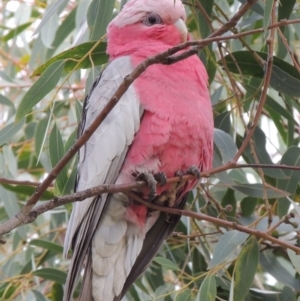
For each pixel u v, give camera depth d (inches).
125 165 233.6
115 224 241.3
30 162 343.6
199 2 273.7
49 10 266.4
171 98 236.1
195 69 246.1
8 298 284.5
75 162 260.4
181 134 235.3
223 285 269.6
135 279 254.2
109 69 253.8
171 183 239.3
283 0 271.4
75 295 293.7
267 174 268.2
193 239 294.5
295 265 245.0
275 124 305.4
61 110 362.0
